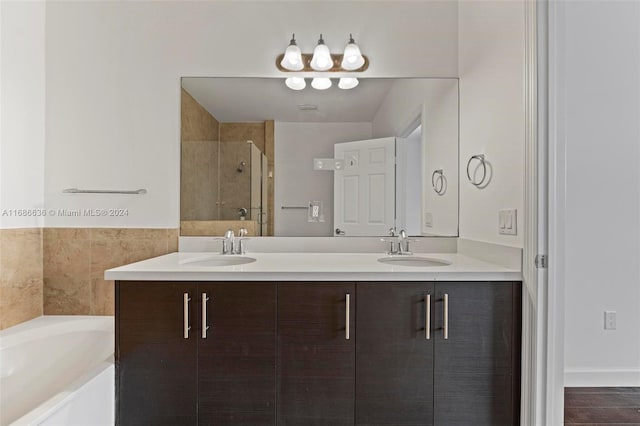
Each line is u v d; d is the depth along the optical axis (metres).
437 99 2.13
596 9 2.14
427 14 2.12
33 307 1.99
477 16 1.86
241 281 1.44
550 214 1.36
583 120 2.15
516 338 1.45
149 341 1.43
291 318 1.44
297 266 1.55
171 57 2.09
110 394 1.41
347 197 2.16
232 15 2.11
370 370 1.44
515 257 1.47
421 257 1.91
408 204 2.14
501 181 1.62
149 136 2.07
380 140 2.15
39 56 2.01
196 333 1.44
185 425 1.44
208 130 2.12
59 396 1.19
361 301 1.44
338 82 2.14
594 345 2.15
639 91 2.15
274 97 2.14
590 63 2.15
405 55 2.12
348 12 2.12
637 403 1.88
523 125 1.43
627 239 2.16
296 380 1.44
